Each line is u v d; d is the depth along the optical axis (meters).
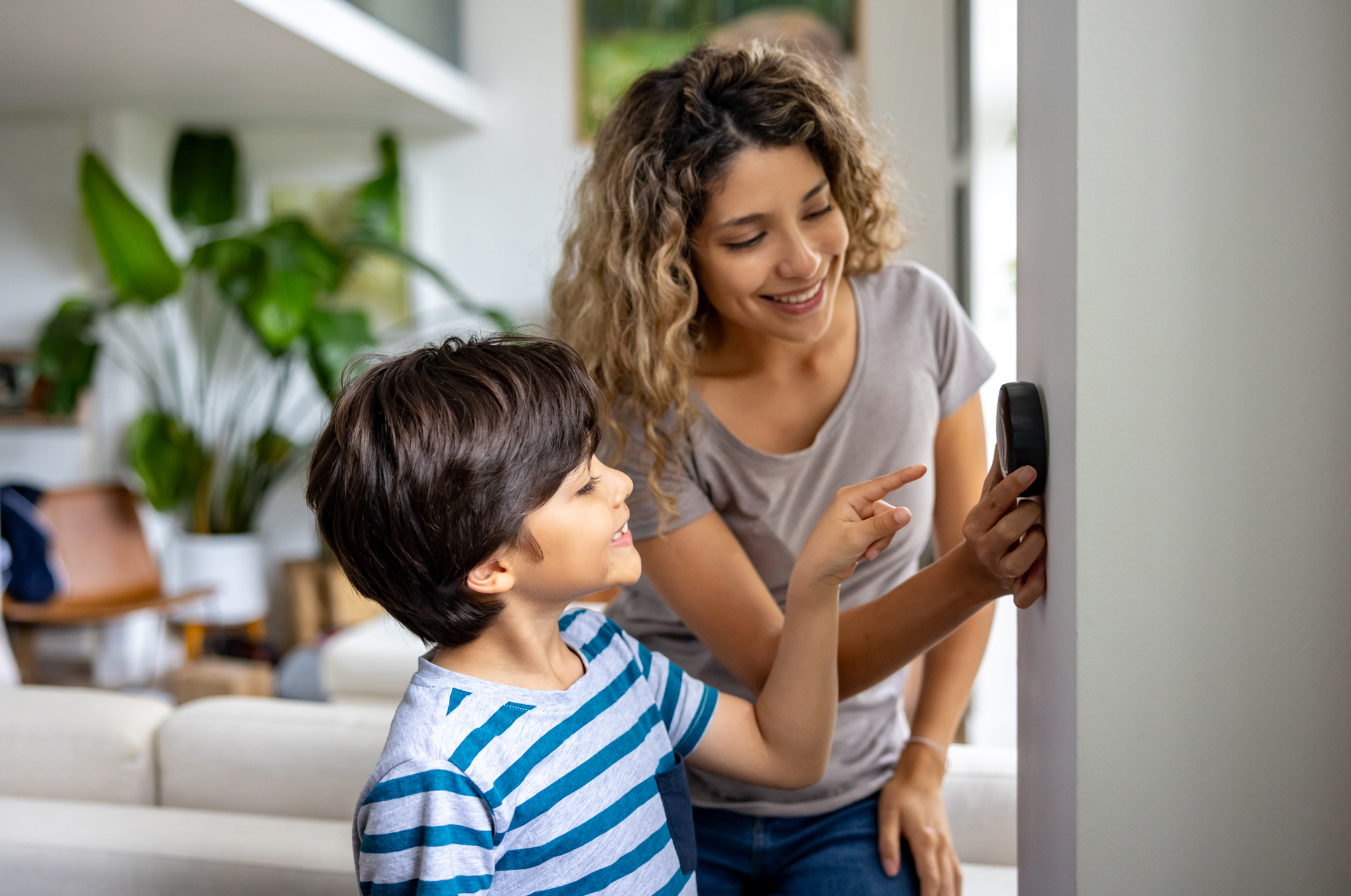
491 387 0.86
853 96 1.17
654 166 1.08
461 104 4.81
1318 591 0.68
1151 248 0.68
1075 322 0.70
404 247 5.16
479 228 5.15
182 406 5.02
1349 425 0.67
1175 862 0.72
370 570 0.87
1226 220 0.68
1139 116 0.68
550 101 5.06
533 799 0.86
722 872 1.26
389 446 0.85
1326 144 0.66
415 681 0.89
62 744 1.51
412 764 0.82
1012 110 3.15
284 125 5.14
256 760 1.48
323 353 4.46
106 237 4.30
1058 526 0.79
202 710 1.54
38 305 4.88
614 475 0.93
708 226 1.07
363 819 0.84
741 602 1.13
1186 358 0.69
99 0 3.33
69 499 4.60
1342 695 0.69
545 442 0.86
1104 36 0.68
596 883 0.88
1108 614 0.71
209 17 3.49
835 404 1.19
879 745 1.28
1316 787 0.69
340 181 5.14
